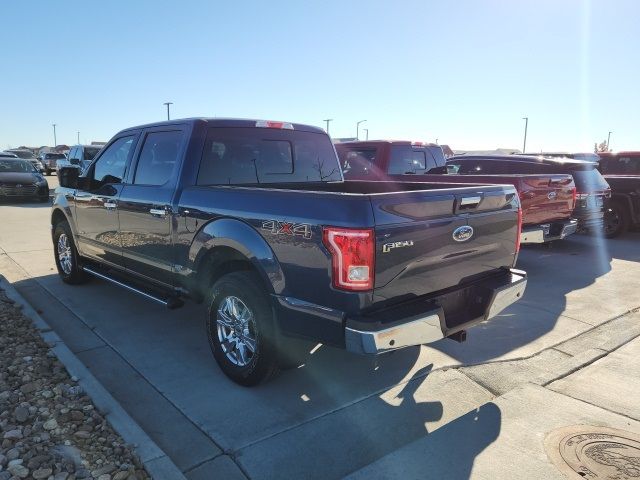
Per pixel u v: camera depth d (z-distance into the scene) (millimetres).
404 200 3117
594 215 9430
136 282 5238
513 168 9883
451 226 3430
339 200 3066
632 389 3924
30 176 17953
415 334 3174
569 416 3502
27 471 2652
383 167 9180
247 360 3834
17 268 7586
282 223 3338
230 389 3881
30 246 9336
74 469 2707
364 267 2965
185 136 4441
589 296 6453
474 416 3496
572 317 5625
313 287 3188
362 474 2887
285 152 5035
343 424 3410
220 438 3232
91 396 3461
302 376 4105
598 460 2992
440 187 4789
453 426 3377
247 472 2910
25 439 2949
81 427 3104
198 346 4707
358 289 2986
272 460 3020
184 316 5516
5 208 16109
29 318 4969
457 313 3715
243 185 4691
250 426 3371
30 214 14477
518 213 4152
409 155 9625
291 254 3293
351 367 4281
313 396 3787
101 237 5582
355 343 3025
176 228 4328
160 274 4695
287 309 3355
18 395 3447
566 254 9297
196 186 4211
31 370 3836
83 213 5883
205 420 3438
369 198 2975
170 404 3654
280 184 4957
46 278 7027
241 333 3840
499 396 3795
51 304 5875
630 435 3260
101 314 5539
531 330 5215
